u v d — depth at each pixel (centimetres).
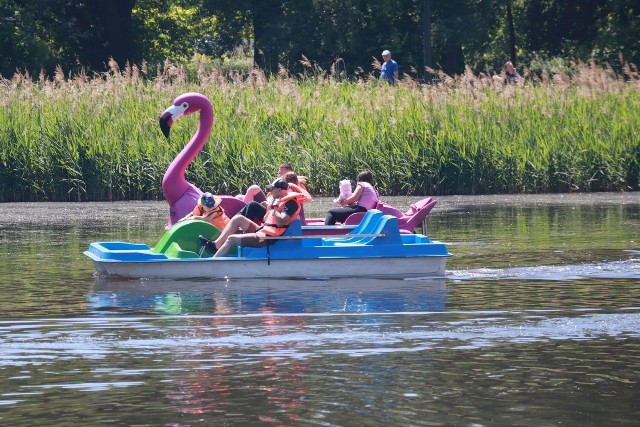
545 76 5681
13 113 5069
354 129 5084
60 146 5012
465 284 2441
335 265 2555
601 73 5641
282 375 1606
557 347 1786
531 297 2256
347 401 1471
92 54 10269
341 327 1945
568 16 11331
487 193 5178
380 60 10325
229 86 5284
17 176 4997
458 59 10919
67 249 3103
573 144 5250
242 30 11162
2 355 1738
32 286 2425
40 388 1542
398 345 1798
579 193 5178
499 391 1520
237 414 1417
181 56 11431
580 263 2748
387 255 2569
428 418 1402
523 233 3425
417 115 5206
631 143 5272
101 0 10094
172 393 1512
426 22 8125
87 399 1488
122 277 2533
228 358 1711
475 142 5172
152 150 5012
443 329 1927
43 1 9612
